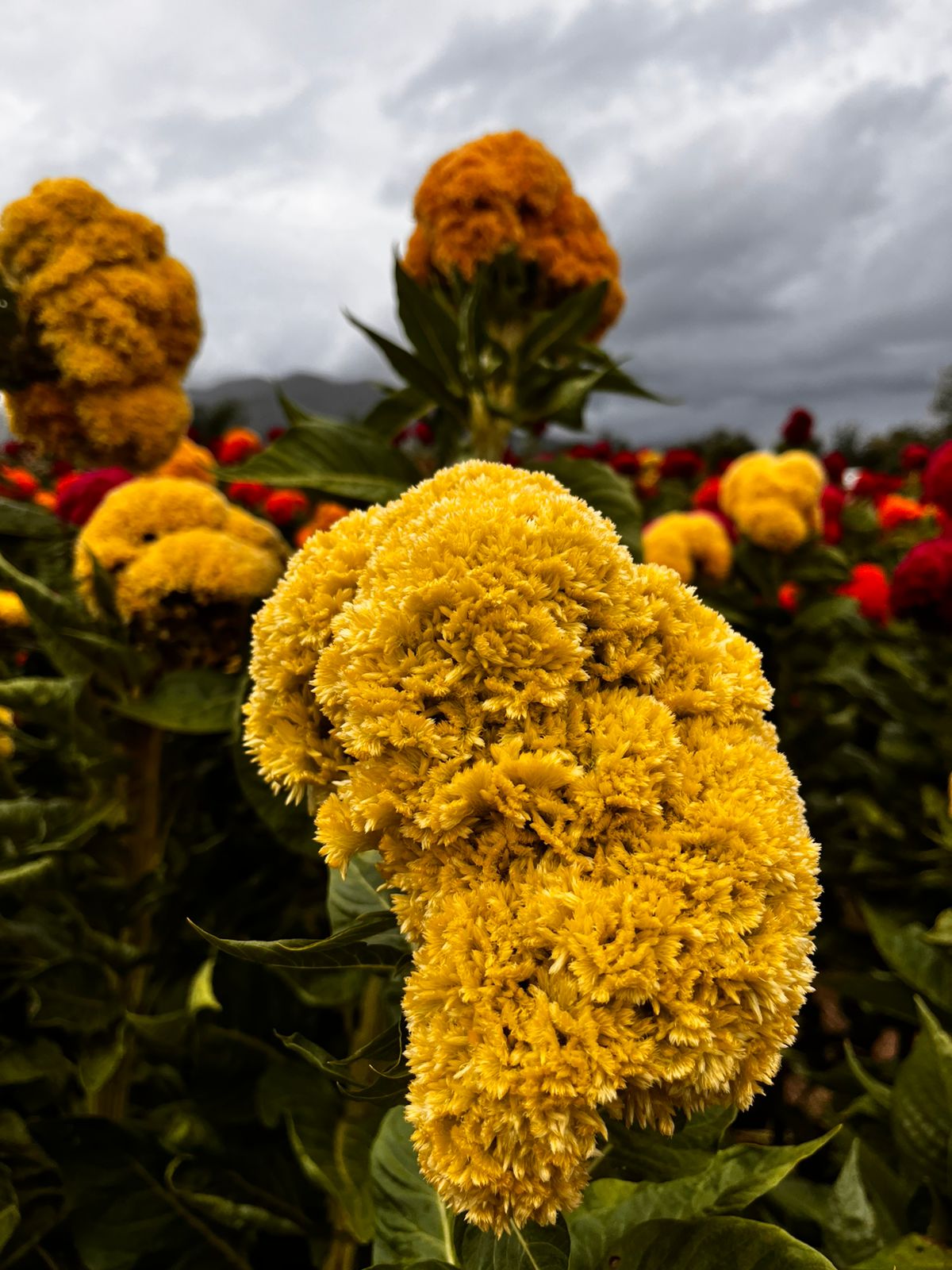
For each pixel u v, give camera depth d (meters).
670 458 1.59
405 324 0.56
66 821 0.49
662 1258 0.28
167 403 0.53
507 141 0.63
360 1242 0.41
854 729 0.93
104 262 0.50
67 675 0.49
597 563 0.26
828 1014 0.78
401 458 0.53
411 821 0.25
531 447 0.79
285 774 0.28
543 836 0.24
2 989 0.53
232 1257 0.44
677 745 0.25
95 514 0.53
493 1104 0.22
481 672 0.25
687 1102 0.23
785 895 0.24
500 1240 0.27
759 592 1.02
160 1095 0.55
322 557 0.29
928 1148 0.37
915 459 1.92
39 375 0.52
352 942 0.28
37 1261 0.47
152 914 0.53
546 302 0.66
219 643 0.52
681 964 0.23
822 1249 0.38
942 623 0.72
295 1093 0.46
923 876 0.72
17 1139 0.46
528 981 0.23
